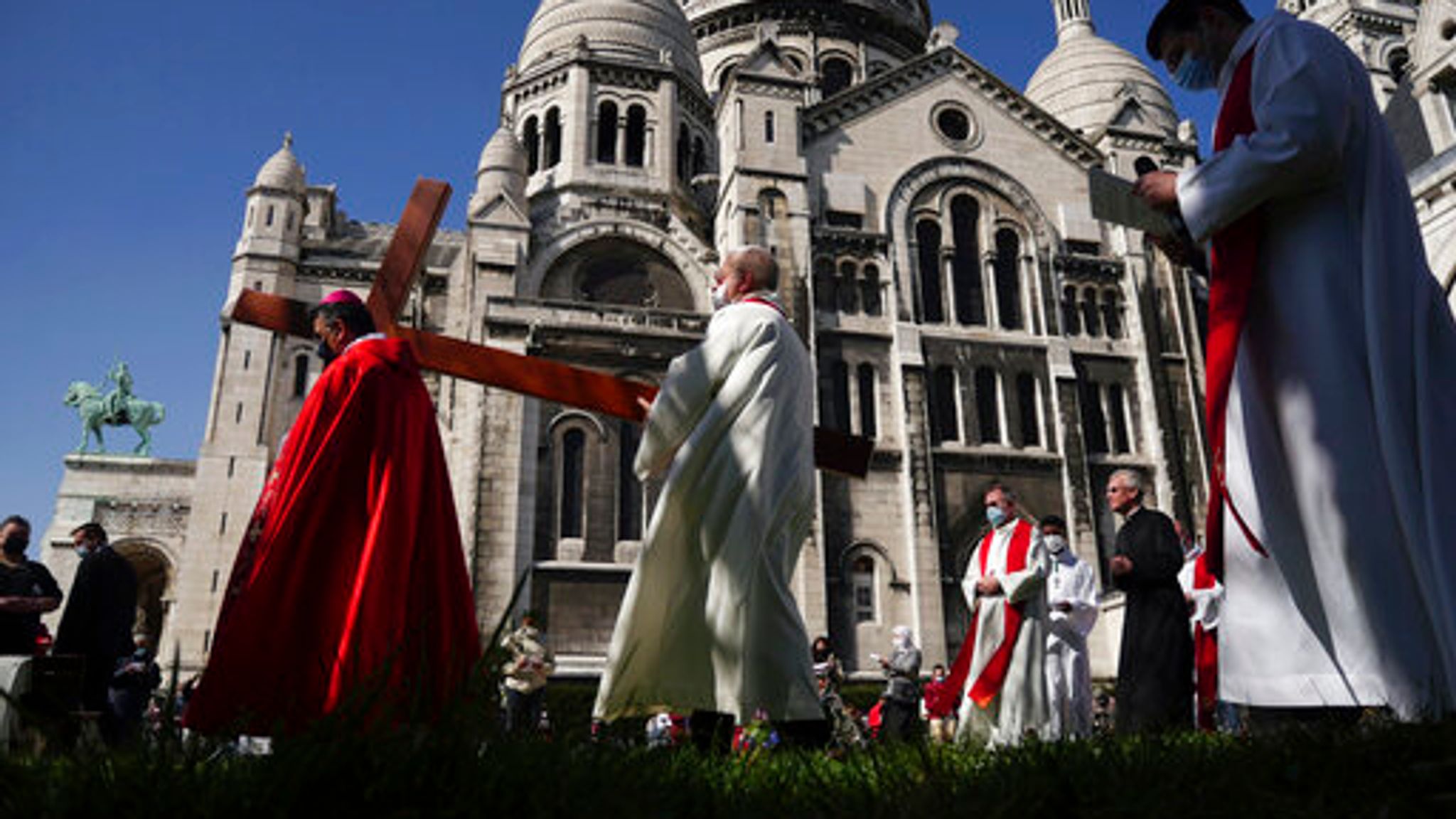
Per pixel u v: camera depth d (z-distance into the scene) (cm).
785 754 380
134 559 4100
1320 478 318
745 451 483
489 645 301
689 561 478
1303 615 323
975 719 879
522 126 4044
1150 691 777
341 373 457
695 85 4244
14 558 1012
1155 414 3512
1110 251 3803
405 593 412
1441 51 3497
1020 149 3878
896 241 3588
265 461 3369
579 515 3028
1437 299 329
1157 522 827
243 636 389
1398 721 269
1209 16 392
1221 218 340
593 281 3569
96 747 242
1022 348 3544
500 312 3219
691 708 460
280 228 3691
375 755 235
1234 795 229
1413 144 3662
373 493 429
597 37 4131
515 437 3039
